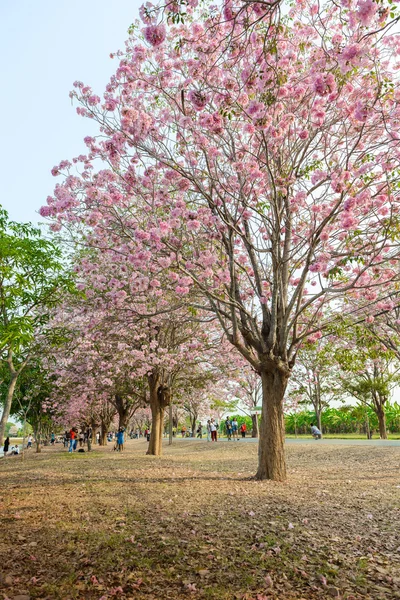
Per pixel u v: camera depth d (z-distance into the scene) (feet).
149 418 179.83
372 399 109.09
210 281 36.29
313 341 38.17
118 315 46.78
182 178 29.96
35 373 72.13
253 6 17.33
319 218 33.06
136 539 18.80
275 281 34.19
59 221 32.60
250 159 32.32
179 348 62.69
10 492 32.09
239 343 36.19
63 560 16.25
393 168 26.96
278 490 30.68
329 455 60.03
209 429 107.76
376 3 15.30
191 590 13.50
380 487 32.37
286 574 14.82
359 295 36.81
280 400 36.86
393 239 26.66
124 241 37.70
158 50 29.94
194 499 27.66
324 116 28.50
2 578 14.32
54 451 112.47
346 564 15.80
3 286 33.60
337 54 20.86
